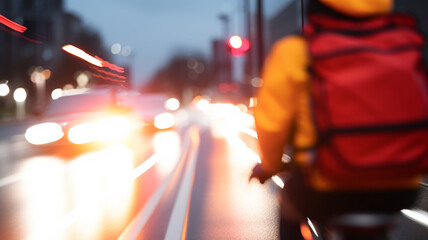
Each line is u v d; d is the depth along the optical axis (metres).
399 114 1.84
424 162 1.87
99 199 7.79
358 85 1.85
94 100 16.61
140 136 21.97
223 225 5.87
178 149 15.85
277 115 1.99
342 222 2.03
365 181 1.91
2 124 41.00
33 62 72.88
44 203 7.55
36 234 5.67
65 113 16.20
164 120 24.25
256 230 5.61
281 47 2.03
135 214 6.64
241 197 7.63
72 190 8.67
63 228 5.93
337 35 1.97
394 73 1.86
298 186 2.19
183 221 6.12
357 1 1.98
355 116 1.85
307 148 2.01
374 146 1.85
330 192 1.98
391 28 1.99
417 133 1.85
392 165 1.84
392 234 5.12
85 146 15.22
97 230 5.79
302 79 1.96
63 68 74.50
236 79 45.84
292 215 2.35
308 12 2.12
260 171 2.38
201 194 7.98
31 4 74.81
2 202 7.70
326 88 1.89
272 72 2.01
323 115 1.88
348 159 1.85
